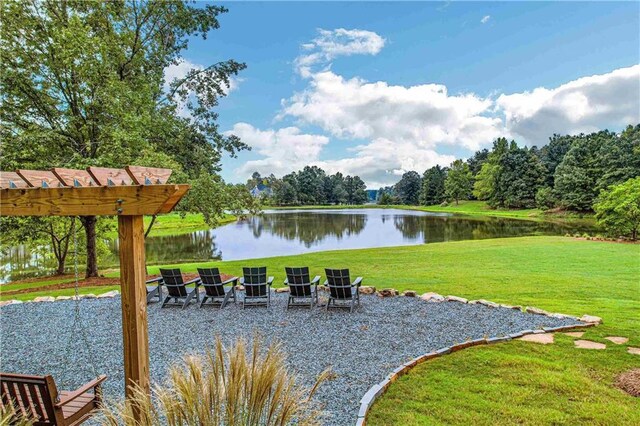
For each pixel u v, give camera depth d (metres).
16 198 2.62
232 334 5.36
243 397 1.92
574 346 4.42
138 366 2.40
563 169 39.06
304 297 6.91
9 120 9.97
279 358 2.25
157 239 26.61
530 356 4.14
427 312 6.14
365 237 25.97
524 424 2.81
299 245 22.44
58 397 2.58
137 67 11.90
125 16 11.77
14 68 9.77
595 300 6.87
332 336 5.15
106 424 2.05
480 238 23.45
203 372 2.03
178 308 6.93
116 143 9.06
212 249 21.28
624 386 3.37
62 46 9.46
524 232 26.36
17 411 2.55
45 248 15.78
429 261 12.08
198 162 12.65
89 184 2.57
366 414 2.99
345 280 6.30
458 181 61.72
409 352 4.47
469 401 3.18
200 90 13.62
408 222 37.44
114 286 9.84
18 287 10.54
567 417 2.89
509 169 49.12
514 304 6.64
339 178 88.81
